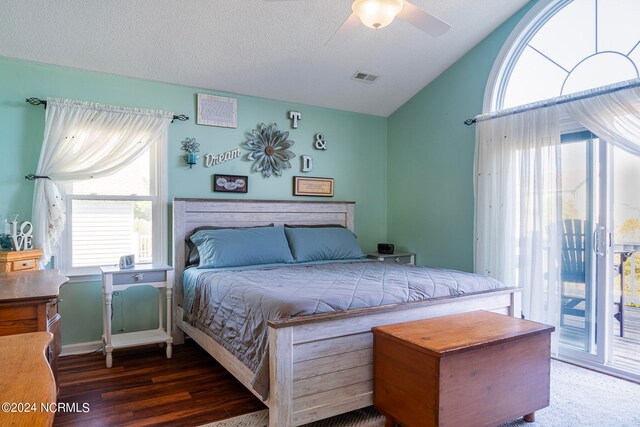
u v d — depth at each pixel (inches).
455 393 75.6
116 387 106.4
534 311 129.1
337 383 85.6
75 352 131.9
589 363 124.2
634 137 110.0
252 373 85.9
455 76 161.5
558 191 124.9
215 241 136.6
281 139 169.2
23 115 124.6
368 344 90.2
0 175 121.7
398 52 148.8
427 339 80.3
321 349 83.3
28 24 112.5
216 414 91.9
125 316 140.1
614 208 121.5
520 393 86.4
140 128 138.9
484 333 84.5
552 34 135.8
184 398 100.1
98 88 135.2
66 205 132.6
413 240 181.2
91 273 134.6
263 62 143.8
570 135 129.7
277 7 120.2
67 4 108.8
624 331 123.3
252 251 139.5
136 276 126.7
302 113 175.3
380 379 87.2
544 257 128.9
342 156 185.0
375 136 193.9
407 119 183.9
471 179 155.6
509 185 137.3
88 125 131.1
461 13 135.9
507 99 148.3
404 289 99.7
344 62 149.9
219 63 140.6
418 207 178.5
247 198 162.2
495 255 140.8
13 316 70.4
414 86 172.9
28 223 118.6
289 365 79.0
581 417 92.4
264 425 87.1
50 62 126.8
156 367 121.1
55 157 125.7
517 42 141.3
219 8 117.7
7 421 28.4
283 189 170.7
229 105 157.9
